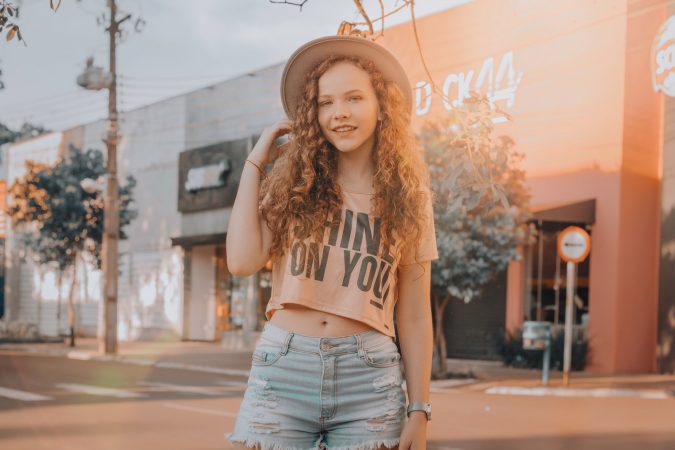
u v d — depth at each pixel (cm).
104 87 2202
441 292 1491
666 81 1692
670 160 1677
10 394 1220
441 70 2020
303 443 243
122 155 3328
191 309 2900
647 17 1689
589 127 1759
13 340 2916
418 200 254
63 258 2711
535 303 1853
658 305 1688
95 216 2694
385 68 259
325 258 245
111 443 798
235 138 2789
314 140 251
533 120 1861
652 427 941
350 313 243
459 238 1407
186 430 880
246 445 244
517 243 1469
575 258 1365
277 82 2630
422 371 252
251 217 251
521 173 1466
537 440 838
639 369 1706
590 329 1738
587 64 1764
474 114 358
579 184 1775
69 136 3638
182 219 2962
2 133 2242
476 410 1090
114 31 2088
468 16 1969
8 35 373
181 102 3022
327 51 258
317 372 241
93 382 1433
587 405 1166
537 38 1848
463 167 355
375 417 242
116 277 2239
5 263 3922
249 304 2566
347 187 254
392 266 250
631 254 1706
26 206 2706
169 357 2144
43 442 803
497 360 1898
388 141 252
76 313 3503
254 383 247
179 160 2970
